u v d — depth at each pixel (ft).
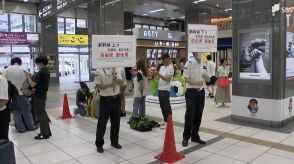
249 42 18.49
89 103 22.20
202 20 43.50
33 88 16.06
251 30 18.30
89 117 21.97
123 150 13.85
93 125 19.33
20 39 50.29
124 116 21.86
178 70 26.86
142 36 43.42
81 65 59.93
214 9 42.24
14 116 17.78
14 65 17.79
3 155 9.03
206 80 14.66
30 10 53.83
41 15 37.04
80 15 58.95
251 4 18.24
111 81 13.52
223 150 13.52
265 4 17.58
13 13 52.80
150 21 67.26
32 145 15.03
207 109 24.23
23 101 17.88
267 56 17.65
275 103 17.54
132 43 13.55
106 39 12.97
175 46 48.65
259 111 18.28
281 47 17.24
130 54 13.52
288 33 18.20
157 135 16.40
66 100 21.84
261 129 17.22
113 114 13.91
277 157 12.50
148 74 22.35
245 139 15.21
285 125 18.13
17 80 17.60
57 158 12.98
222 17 53.06
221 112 22.81
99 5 29.55
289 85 18.66
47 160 12.75
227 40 59.98
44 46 50.93
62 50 56.85
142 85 19.39
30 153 13.74
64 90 41.70
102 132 13.62
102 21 28.81
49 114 23.25
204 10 43.21
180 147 13.99
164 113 18.12
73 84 51.47
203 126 18.10
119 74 14.11
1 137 11.14
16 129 18.31
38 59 16.10
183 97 25.18
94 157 12.98
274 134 16.08
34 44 51.85
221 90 25.61
